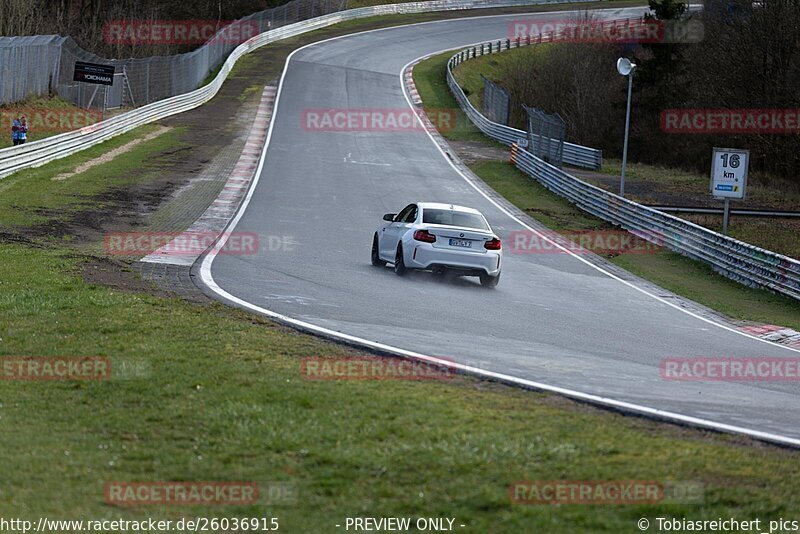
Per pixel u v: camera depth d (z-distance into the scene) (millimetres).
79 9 170000
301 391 20375
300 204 68750
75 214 56781
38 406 19188
